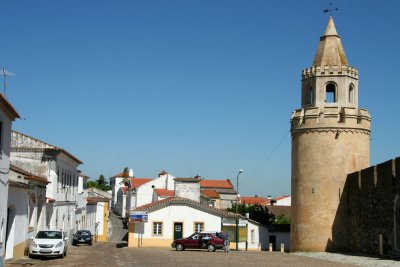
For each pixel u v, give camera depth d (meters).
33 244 28.80
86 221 60.78
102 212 70.38
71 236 49.00
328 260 30.27
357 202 38.28
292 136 43.44
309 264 26.91
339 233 40.12
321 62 43.25
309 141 41.59
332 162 40.75
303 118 42.16
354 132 41.12
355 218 38.59
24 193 29.30
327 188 40.62
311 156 41.34
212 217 50.84
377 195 34.25
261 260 29.91
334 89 42.50
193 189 62.19
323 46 43.84
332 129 40.97
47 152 40.88
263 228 53.72
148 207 49.91
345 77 42.00
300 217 41.50
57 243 29.12
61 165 43.72
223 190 100.69
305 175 41.50
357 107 42.78
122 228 88.44
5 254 26.83
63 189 44.78
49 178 40.31
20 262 25.70
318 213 40.59
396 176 31.22
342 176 40.62
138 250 40.38
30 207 32.12
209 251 40.16
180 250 40.53
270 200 97.06
